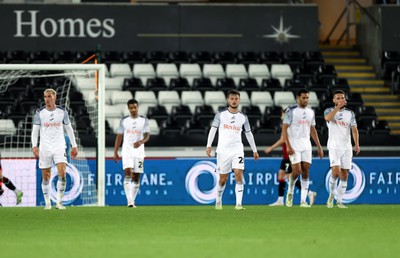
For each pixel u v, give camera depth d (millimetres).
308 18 104938
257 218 46625
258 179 71375
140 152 60531
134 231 37594
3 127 76812
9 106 84875
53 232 37125
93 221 44219
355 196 72312
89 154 74562
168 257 27016
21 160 68125
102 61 96438
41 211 54688
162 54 99812
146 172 70188
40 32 99875
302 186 59938
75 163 69438
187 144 78438
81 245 31094
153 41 102125
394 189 72812
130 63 96750
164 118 87062
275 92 92875
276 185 71500
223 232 37062
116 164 70062
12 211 54969
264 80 95500
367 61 106250
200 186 70875
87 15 100812
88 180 69625
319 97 94375
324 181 72375
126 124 60062
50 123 55188
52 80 91000
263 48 104188
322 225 41344
